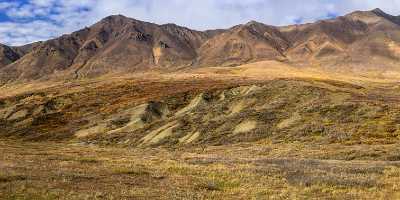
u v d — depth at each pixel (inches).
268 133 2544.3
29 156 1446.9
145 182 1016.9
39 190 837.2
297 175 1152.8
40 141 3604.8
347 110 2674.7
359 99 2987.2
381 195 931.3
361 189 997.2
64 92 5206.7
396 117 2454.5
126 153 1854.1
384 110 2596.0
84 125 3836.1
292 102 3063.5
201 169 1232.2
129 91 4852.4
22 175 975.6
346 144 2075.5
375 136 2199.8
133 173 1135.0
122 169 1171.9
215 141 2600.9
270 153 1958.7
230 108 3304.6
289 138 2368.4
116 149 2212.1
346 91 3661.4
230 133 2704.2
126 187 935.7
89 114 4175.7
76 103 4591.5
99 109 4293.8
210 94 3905.0
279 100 3147.1
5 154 1483.8
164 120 3363.7
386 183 1048.8
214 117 3149.6
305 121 2615.7
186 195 889.5
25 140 3681.1
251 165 1348.4
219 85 4530.0
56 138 3631.9
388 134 2204.7
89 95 4830.2
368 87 5561.0
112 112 4020.7
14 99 5103.3
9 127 4124.0
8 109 4562.0
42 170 1083.3
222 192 946.7
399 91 5098.4
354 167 1291.8
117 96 4692.4
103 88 5172.2
